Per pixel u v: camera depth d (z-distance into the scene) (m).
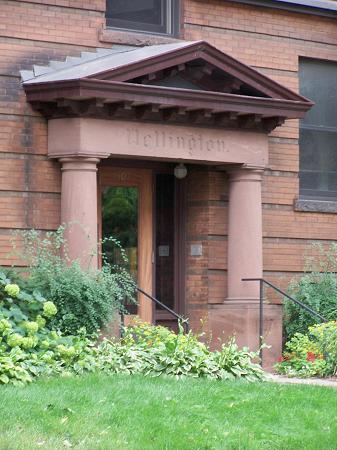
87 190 21.52
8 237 21.50
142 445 13.41
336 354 21.05
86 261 21.20
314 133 26.56
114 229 24.20
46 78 21.44
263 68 25.44
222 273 24.44
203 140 23.06
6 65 21.69
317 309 24.17
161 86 22.05
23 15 21.97
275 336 23.66
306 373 21.11
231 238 24.03
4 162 21.58
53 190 21.95
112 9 23.64
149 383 17.34
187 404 15.87
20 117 21.72
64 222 21.58
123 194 24.34
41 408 14.68
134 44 23.45
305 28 26.19
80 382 16.97
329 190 26.69
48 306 19.05
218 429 14.51
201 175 24.48
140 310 24.38
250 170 23.89
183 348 19.00
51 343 18.36
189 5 24.34
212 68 22.55
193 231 24.62
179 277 24.83
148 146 22.20
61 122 21.61
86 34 22.75
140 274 24.48
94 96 20.69
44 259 20.41
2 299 19.19
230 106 22.53
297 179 25.62
